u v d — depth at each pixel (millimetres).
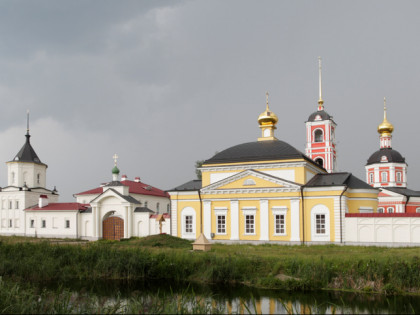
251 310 24750
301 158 54969
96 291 30094
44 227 77812
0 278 27672
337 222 51344
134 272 34656
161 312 21953
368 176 97562
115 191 69812
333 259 32031
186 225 59281
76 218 74500
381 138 98062
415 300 26359
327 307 25234
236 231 56062
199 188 60375
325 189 52406
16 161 90000
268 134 66062
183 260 34938
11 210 87938
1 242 44250
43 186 94062
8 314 22188
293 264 31938
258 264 33219
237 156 58781
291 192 53875
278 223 54375
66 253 38344
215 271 32344
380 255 34375
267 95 67938
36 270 35031
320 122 87812
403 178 94750
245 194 56156
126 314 22172
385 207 90312
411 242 48188
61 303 23656
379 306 25312
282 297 27531
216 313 22781
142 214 68062
